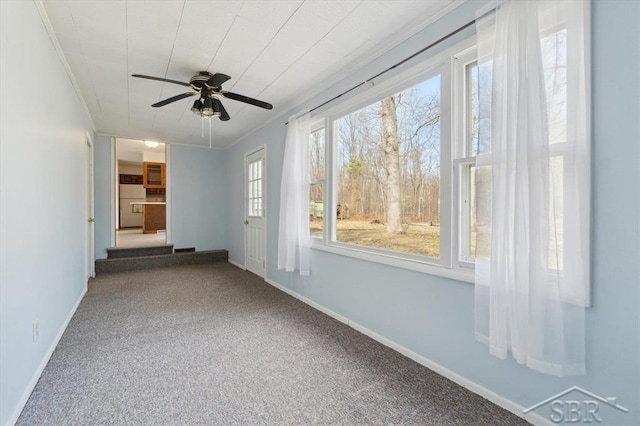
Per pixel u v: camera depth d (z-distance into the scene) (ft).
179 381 5.85
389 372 6.28
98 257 16.19
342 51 7.71
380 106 8.13
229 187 19.10
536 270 4.27
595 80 4.02
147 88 9.84
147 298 11.18
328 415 4.98
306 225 10.44
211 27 6.65
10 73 4.60
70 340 7.52
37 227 5.83
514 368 5.00
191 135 16.44
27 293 5.28
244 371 6.25
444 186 6.22
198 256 17.99
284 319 9.24
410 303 6.89
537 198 4.27
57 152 7.38
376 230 8.28
